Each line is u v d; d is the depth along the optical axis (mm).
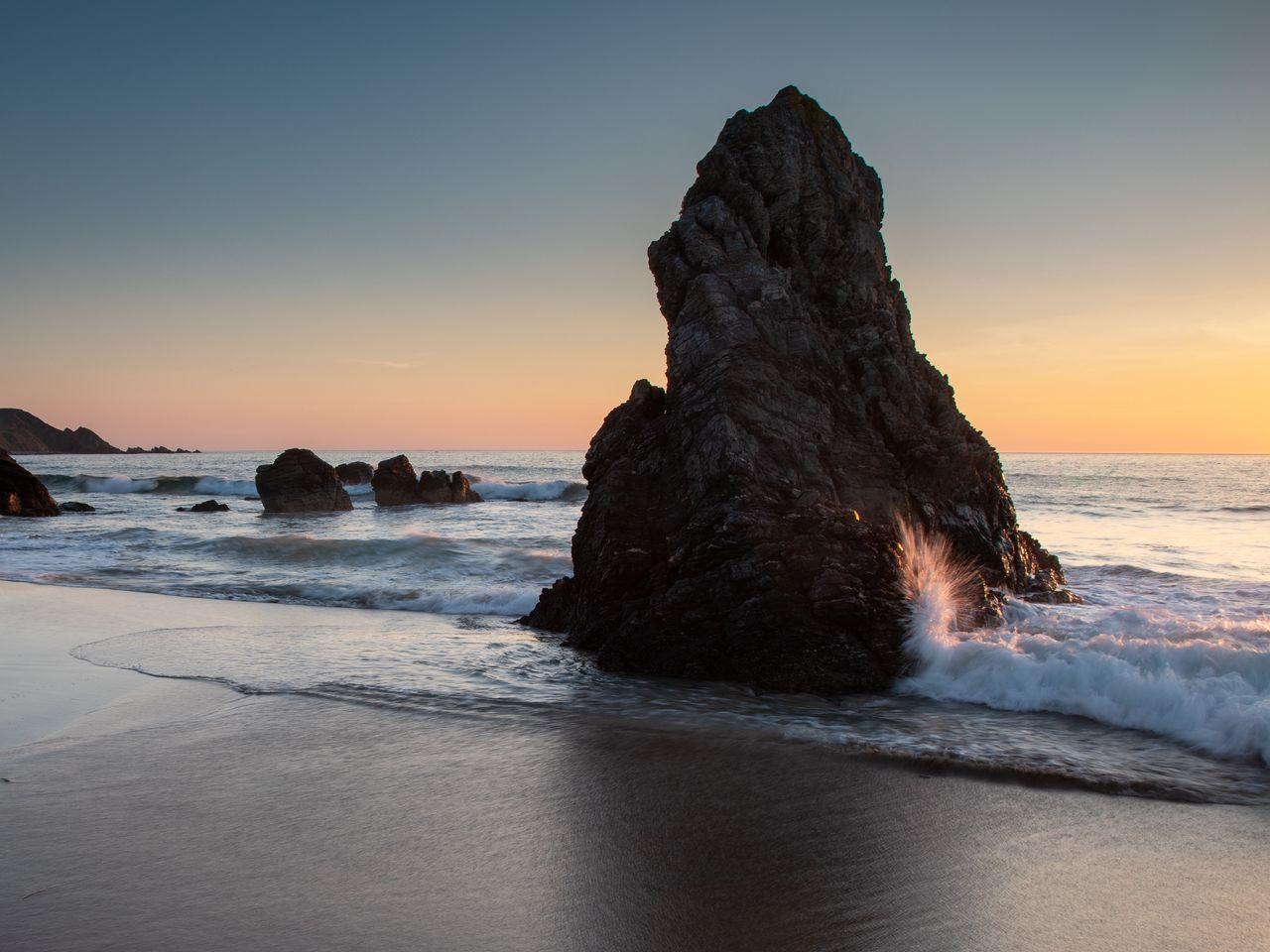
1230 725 10125
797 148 18359
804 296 18078
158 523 47844
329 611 20016
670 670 13805
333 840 7555
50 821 7918
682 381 16391
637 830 7844
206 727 10945
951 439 17484
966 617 14633
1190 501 52594
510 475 99312
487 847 7457
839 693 12750
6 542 32438
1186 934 6059
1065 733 10758
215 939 5859
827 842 7594
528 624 18547
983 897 6578
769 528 14086
